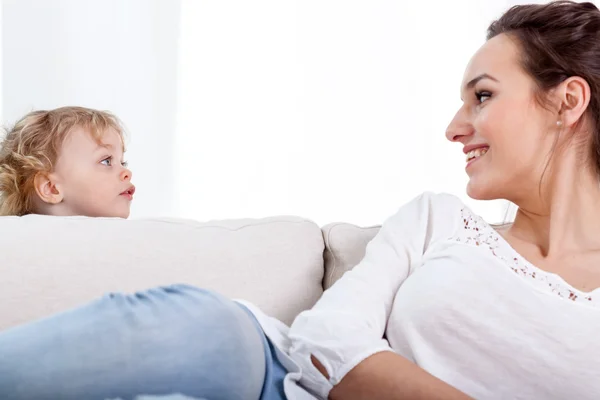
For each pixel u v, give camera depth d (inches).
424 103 111.7
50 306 41.9
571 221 42.5
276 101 107.3
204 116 104.7
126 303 28.9
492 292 38.1
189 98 104.2
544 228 43.9
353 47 110.0
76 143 57.5
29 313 41.6
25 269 42.1
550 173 42.8
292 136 107.7
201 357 28.0
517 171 43.1
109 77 100.3
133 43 101.3
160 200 102.6
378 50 110.7
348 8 110.0
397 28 111.3
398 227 45.3
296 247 48.3
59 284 42.4
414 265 43.3
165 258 44.9
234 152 105.8
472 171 44.8
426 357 39.1
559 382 36.6
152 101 102.1
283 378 34.6
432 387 33.4
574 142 42.6
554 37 42.6
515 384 37.6
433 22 112.3
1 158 58.4
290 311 46.4
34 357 25.5
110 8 100.4
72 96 98.8
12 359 25.3
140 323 27.7
